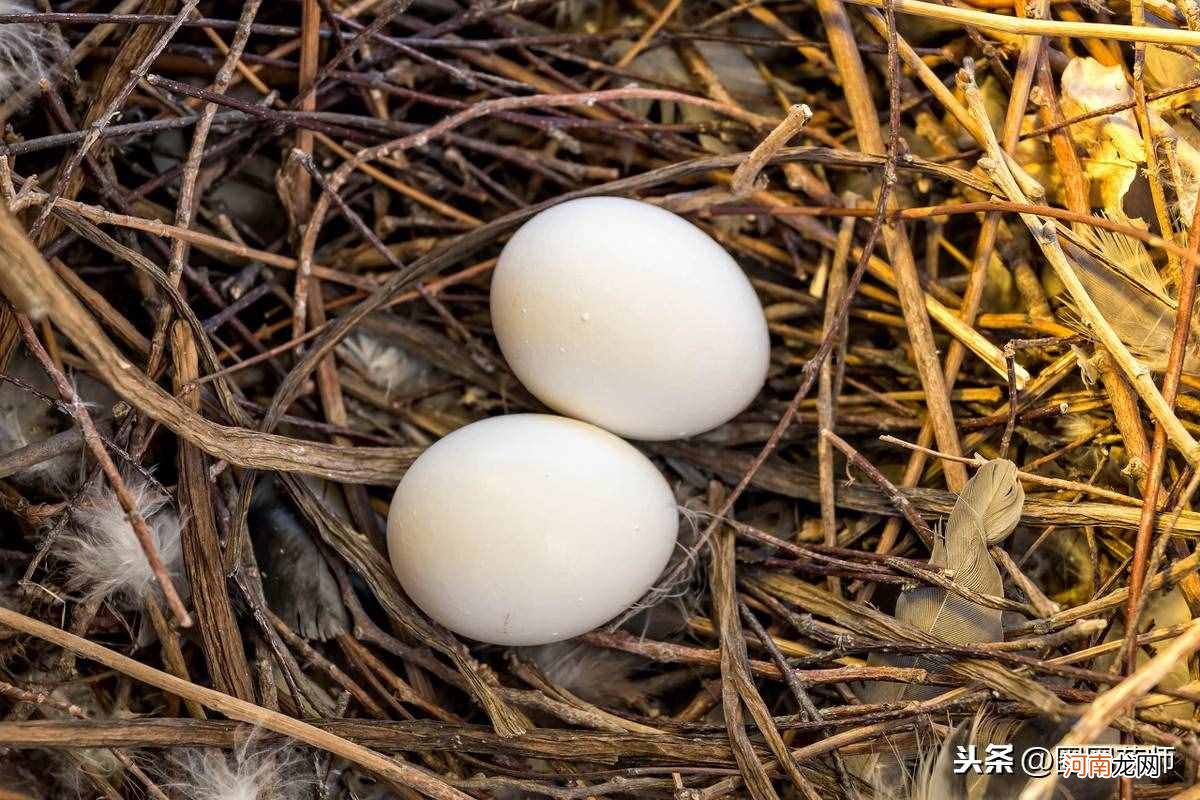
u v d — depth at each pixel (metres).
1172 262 0.28
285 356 0.30
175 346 0.29
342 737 0.28
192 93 0.28
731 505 0.29
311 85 0.30
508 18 0.32
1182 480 0.27
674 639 0.30
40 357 0.26
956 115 0.29
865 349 0.30
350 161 0.29
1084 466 0.29
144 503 0.28
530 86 0.31
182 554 0.28
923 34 0.31
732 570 0.29
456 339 0.31
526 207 0.30
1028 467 0.29
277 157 0.31
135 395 0.27
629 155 0.31
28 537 0.28
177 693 0.27
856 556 0.29
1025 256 0.30
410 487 0.28
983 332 0.30
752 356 0.28
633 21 0.32
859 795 0.27
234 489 0.29
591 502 0.27
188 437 0.27
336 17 0.30
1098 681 0.27
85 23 0.29
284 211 0.31
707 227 0.31
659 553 0.28
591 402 0.28
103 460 0.26
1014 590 0.28
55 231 0.29
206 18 0.30
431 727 0.28
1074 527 0.28
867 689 0.28
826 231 0.30
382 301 0.29
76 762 0.28
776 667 0.28
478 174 0.31
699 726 0.28
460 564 0.27
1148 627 0.28
